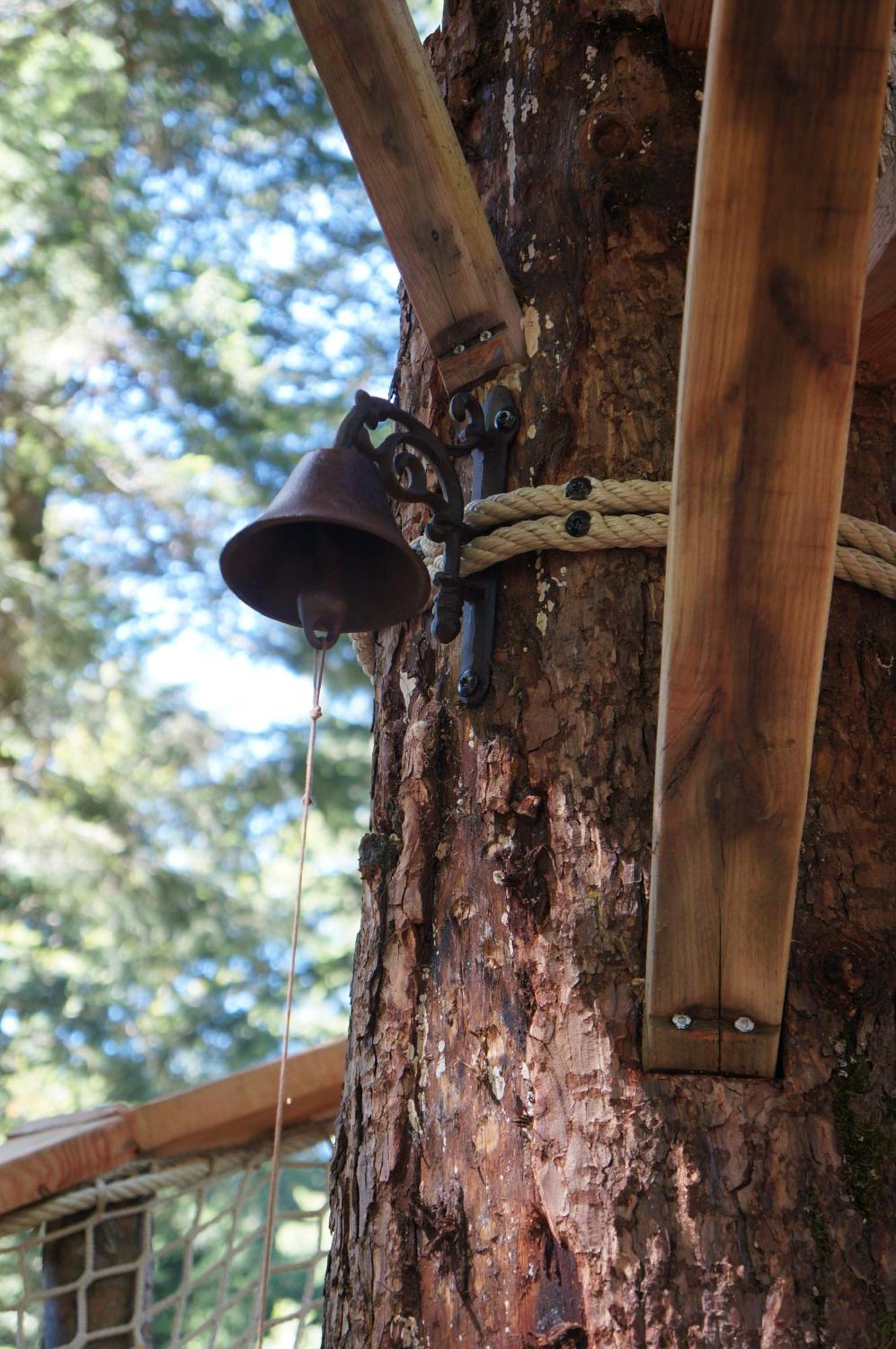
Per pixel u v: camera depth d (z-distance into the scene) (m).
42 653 10.77
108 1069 10.58
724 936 1.91
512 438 2.31
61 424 11.30
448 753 2.27
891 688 2.22
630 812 2.10
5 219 10.48
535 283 2.38
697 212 1.66
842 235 1.64
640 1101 1.96
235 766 11.34
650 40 2.47
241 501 11.54
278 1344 9.52
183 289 11.14
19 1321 3.19
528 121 2.51
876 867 2.12
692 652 1.79
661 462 2.24
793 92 1.61
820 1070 1.99
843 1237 1.90
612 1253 1.90
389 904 2.26
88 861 10.70
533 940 2.08
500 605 2.25
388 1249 2.07
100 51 10.44
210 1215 9.64
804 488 1.72
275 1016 10.84
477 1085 2.07
